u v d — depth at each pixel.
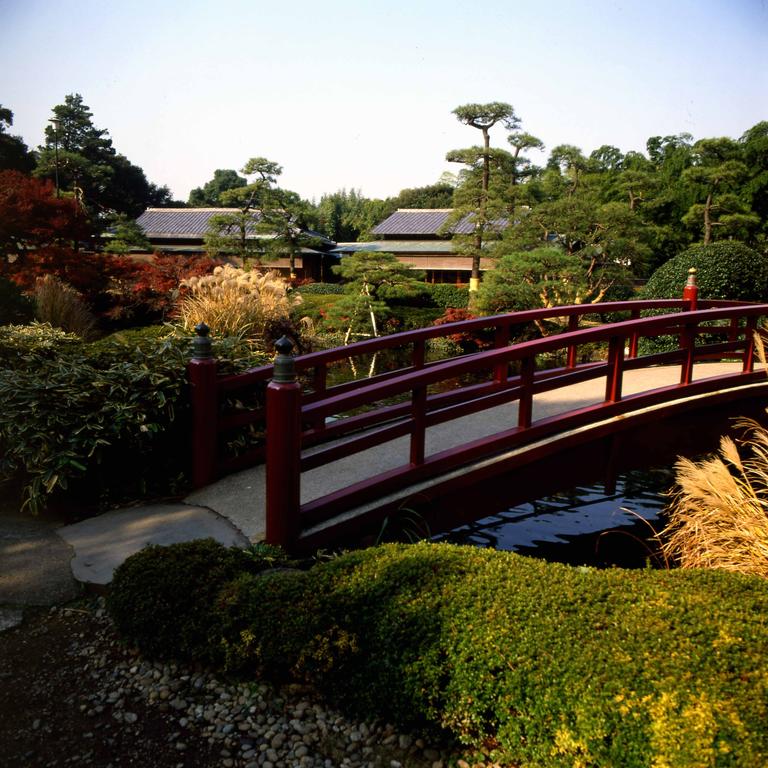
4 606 2.69
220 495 3.72
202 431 3.85
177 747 2.04
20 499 3.77
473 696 1.93
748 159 27.72
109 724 2.13
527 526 4.93
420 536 3.66
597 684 1.75
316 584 2.32
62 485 3.43
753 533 3.00
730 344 5.67
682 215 28.80
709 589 2.15
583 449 4.54
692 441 5.24
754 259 9.57
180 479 3.92
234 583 2.41
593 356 13.15
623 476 5.98
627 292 20.36
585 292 16.88
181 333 5.38
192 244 34.84
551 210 17.31
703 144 24.47
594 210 17.44
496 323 5.18
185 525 3.33
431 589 2.21
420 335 4.70
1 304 7.71
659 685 1.69
